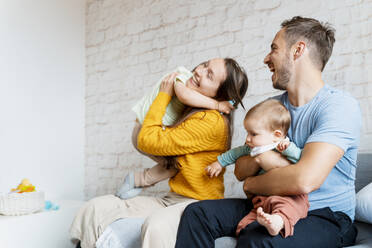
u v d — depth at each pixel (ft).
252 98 7.22
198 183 4.93
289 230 3.32
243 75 5.17
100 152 9.66
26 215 6.81
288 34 4.23
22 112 8.61
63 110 9.55
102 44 9.84
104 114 9.65
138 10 9.16
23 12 8.74
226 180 7.42
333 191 3.90
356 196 4.44
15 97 8.47
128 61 9.26
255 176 4.03
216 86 5.05
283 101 4.47
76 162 9.80
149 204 5.18
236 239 3.78
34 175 8.78
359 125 3.92
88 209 5.10
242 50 7.41
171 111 5.40
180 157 5.03
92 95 9.96
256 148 3.95
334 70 6.34
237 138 7.30
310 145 3.62
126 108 9.20
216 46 7.77
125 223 4.66
